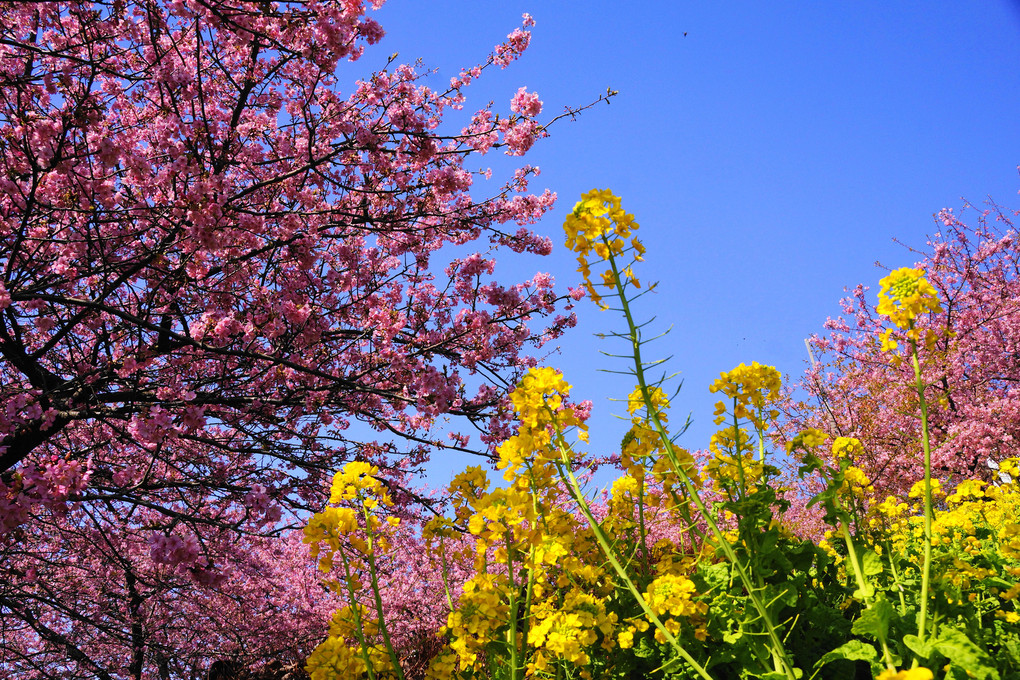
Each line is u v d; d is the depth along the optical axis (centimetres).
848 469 294
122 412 599
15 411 539
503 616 286
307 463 734
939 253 1591
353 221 721
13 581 739
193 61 625
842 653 204
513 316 852
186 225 557
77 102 514
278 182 634
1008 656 236
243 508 778
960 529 402
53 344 600
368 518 283
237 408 682
